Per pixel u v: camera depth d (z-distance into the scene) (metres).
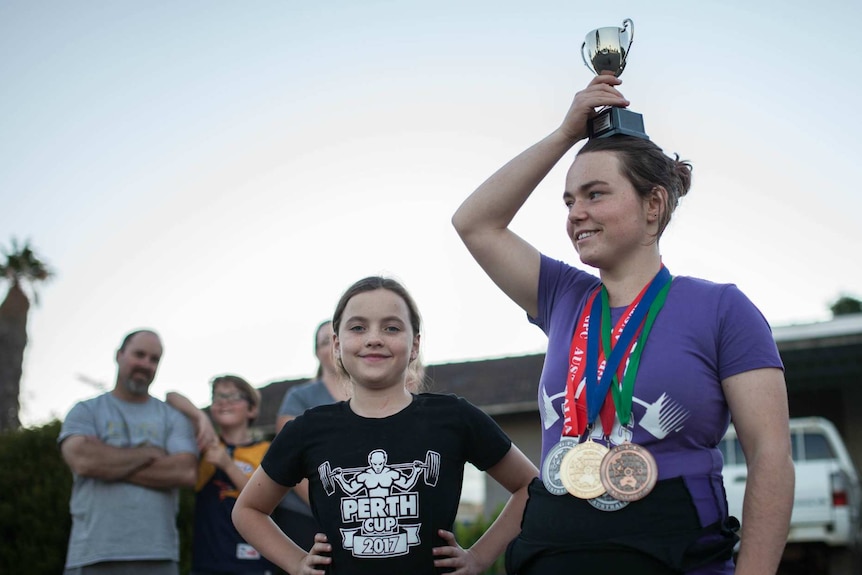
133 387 5.05
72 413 4.94
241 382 5.69
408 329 3.04
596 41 2.71
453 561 2.73
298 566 2.87
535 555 2.25
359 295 3.04
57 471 7.20
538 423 14.92
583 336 2.45
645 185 2.44
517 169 2.68
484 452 2.95
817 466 9.99
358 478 2.76
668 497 2.17
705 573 2.12
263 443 5.63
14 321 25.00
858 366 11.46
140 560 4.79
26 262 26.17
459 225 2.76
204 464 5.37
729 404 2.29
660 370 2.26
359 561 2.68
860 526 9.89
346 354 2.99
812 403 14.03
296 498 4.84
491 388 16.20
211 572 5.16
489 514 14.70
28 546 6.93
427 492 2.77
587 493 2.21
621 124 2.53
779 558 2.10
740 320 2.30
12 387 24.38
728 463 10.30
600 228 2.43
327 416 2.93
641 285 2.47
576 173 2.49
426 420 2.89
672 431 2.22
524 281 2.73
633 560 2.12
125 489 4.83
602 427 2.29
